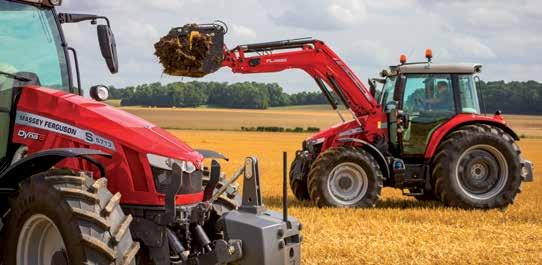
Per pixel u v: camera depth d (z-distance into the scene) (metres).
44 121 5.86
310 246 9.23
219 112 94.12
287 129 76.31
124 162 5.74
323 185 13.49
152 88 93.81
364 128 14.25
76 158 5.80
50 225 5.39
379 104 14.36
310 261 8.38
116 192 5.75
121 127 5.83
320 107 109.94
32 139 5.86
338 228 10.91
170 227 5.85
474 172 13.81
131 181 5.74
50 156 5.37
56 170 5.35
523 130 82.44
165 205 5.66
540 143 63.47
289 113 98.56
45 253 5.51
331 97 14.68
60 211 5.07
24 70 6.10
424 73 14.05
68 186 5.19
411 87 14.10
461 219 12.28
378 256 8.71
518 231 10.97
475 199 13.75
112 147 5.74
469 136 13.68
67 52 6.43
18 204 5.35
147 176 5.71
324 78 14.37
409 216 12.49
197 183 6.00
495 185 13.88
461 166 13.79
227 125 80.06
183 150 5.93
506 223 11.95
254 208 5.82
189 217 5.84
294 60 14.26
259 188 5.91
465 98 14.16
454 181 13.65
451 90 14.11
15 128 5.91
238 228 5.64
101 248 4.96
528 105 100.31
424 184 14.04
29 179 5.31
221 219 5.79
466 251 9.15
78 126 5.80
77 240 4.98
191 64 10.87
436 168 13.74
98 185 5.23
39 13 6.28
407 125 13.99
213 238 6.18
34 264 5.47
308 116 94.56
